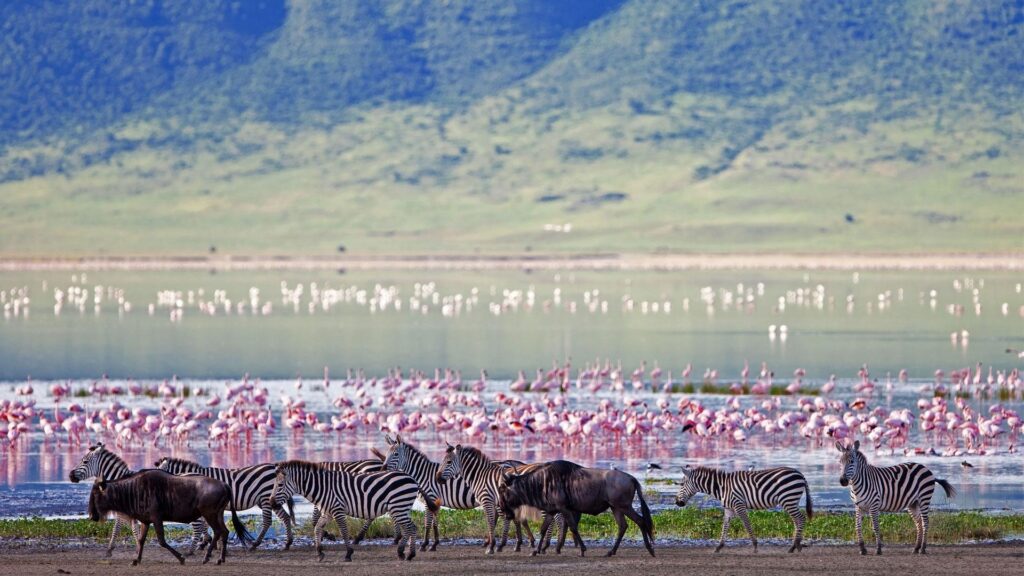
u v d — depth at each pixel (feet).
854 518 432.25
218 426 600.39
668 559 374.02
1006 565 361.51
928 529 411.54
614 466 548.72
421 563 368.48
